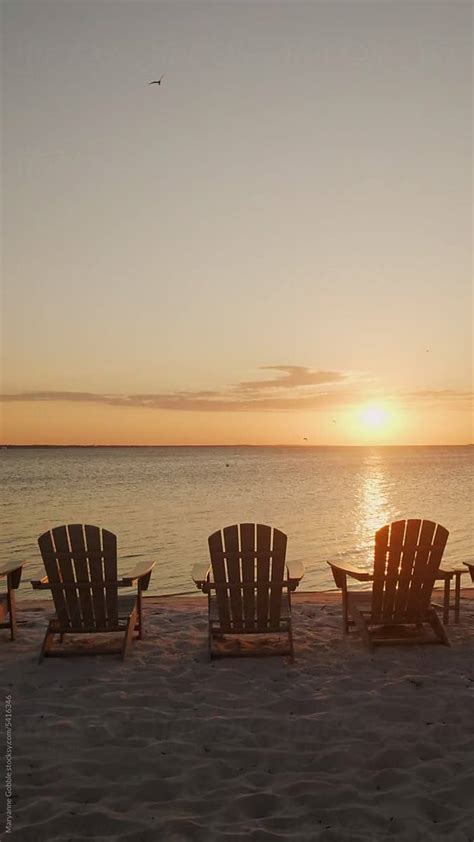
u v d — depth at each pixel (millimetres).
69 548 5355
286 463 91438
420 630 5859
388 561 5410
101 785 3350
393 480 46438
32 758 3637
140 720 4070
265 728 3979
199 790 3320
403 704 4250
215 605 5789
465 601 7164
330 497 31203
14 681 4820
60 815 3078
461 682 4652
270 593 5336
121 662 5219
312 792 3260
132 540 17234
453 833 2910
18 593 10938
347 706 4254
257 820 3043
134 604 5809
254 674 4926
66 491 35812
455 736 3840
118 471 65312
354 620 5777
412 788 3273
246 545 5316
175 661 5242
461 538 16375
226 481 46094
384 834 2924
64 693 4570
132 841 2898
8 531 19047
